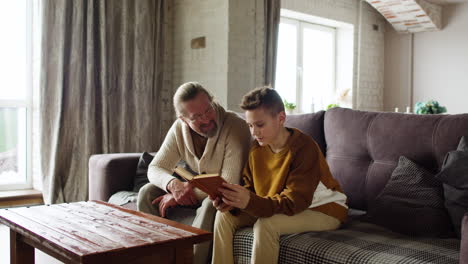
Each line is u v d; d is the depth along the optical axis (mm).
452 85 6520
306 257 1630
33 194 4039
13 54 4246
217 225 1873
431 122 2029
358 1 6629
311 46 6391
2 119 4203
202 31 4273
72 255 1344
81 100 3889
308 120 2504
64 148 3818
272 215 1743
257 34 4508
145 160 2887
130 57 4180
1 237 3383
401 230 1811
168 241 1483
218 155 2184
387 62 7145
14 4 4230
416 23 6543
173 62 4535
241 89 4215
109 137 4059
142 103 4238
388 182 1983
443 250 1551
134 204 2545
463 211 1666
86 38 3912
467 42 6359
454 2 6402
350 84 6645
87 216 1853
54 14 3773
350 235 1756
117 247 1389
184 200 2094
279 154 1887
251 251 1771
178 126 2332
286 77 6047
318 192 1882
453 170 1732
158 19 4352
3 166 4234
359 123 2295
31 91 4289
